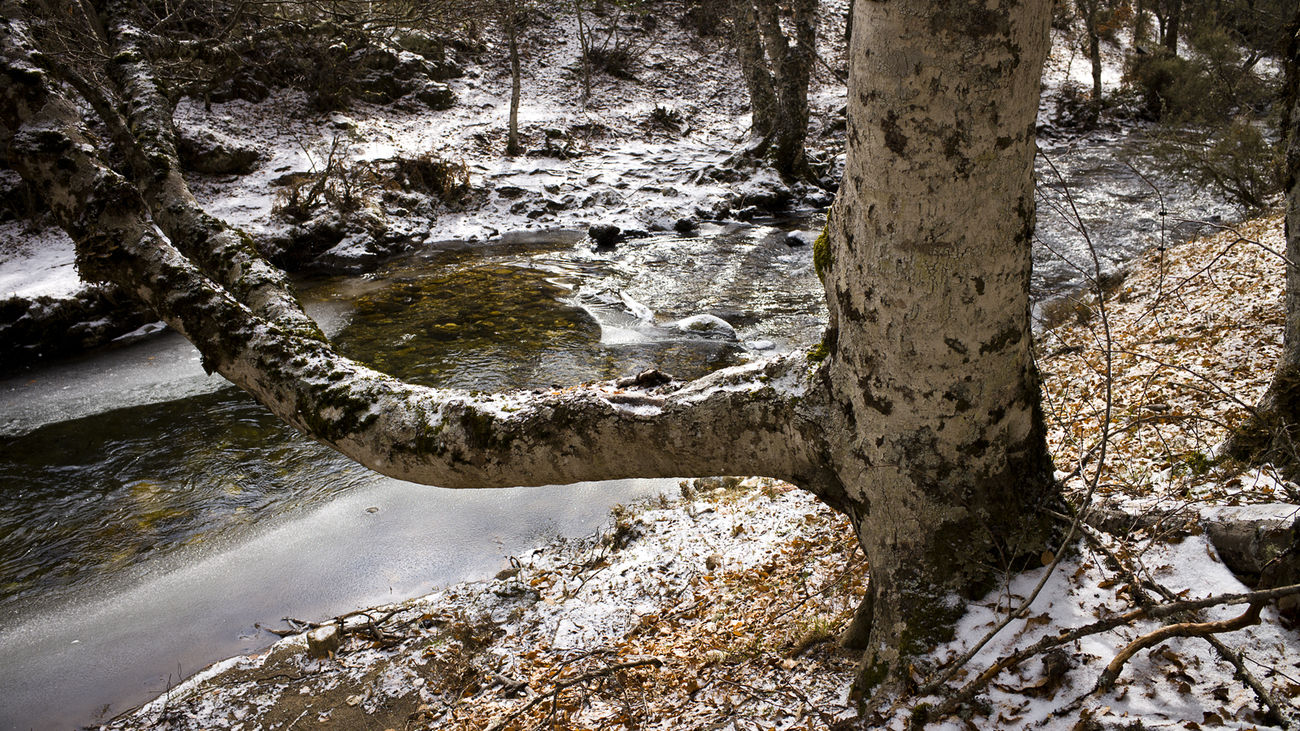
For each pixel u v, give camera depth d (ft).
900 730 8.95
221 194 54.65
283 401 10.31
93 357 37.83
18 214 48.62
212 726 14.98
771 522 18.86
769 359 10.28
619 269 49.55
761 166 70.33
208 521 23.09
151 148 12.42
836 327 9.41
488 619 17.31
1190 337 24.66
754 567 16.78
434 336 38.06
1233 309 25.85
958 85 7.38
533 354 35.35
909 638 9.41
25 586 20.38
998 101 7.46
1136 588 9.18
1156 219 49.26
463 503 23.29
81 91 12.27
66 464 26.96
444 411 10.05
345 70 68.28
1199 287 29.68
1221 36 69.72
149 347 39.04
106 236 10.33
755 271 48.75
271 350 10.33
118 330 40.45
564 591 17.90
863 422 9.25
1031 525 9.57
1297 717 7.80
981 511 9.31
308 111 66.03
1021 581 9.54
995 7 7.11
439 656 16.21
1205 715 8.04
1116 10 106.52
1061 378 24.64
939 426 8.86
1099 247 44.65
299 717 14.98
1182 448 16.06
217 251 11.84
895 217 8.11
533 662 15.28
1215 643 8.11
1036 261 43.06
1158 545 10.59
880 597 9.93
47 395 33.12
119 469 26.53
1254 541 9.66
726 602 15.65
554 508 22.72
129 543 22.15
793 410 9.65
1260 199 42.22
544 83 83.46
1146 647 8.64
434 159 63.21
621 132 77.87
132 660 17.40
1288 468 11.74
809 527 18.01
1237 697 8.28
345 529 22.24
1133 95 89.25
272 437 28.50
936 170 7.72
